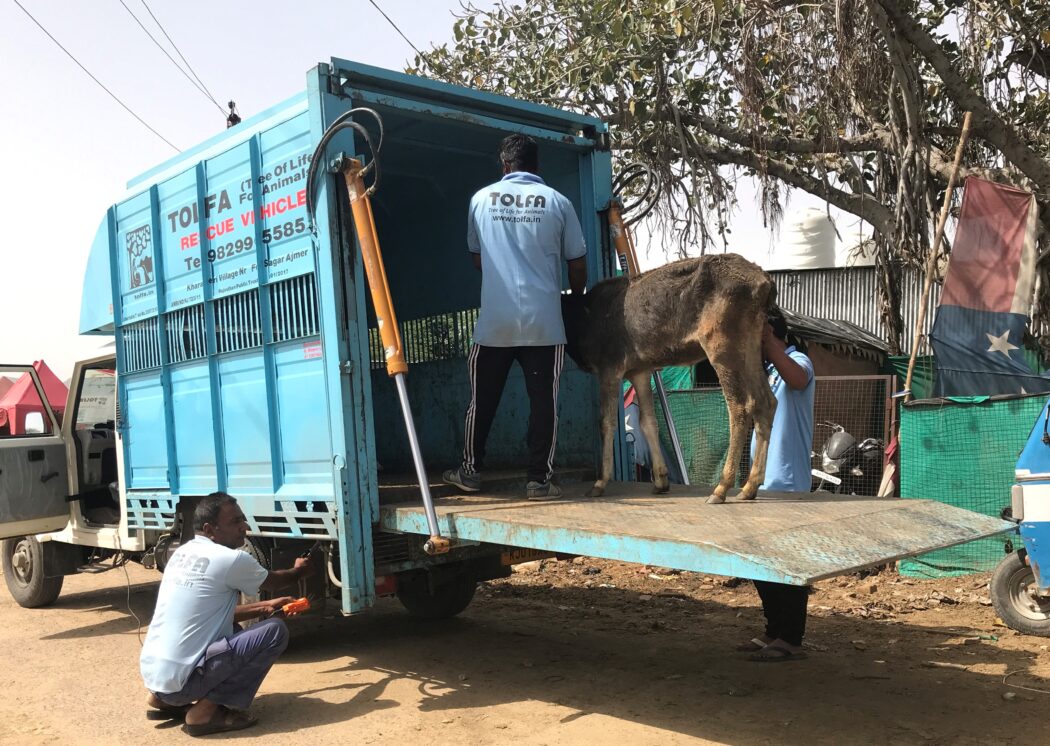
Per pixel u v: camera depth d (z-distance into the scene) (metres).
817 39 8.98
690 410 9.27
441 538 4.26
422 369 7.17
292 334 4.91
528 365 4.92
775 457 5.51
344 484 4.55
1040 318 9.66
